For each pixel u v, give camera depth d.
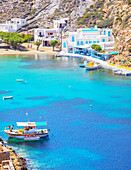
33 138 68.06
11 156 57.06
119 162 59.12
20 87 116.00
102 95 103.88
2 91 110.06
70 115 83.06
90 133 71.19
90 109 88.44
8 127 71.69
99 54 192.25
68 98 100.38
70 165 57.97
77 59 195.00
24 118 80.62
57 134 70.69
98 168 57.25
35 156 60.75
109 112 85.88
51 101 96.69
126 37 183.12
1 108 89.38
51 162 58.75
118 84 120.44
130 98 100.06
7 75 139.00
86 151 62.94
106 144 65.81
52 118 80.69
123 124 76.69
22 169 52.94
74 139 68.06
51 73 144.00
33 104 93.31
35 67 161.88
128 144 65.81
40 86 117.31
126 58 166.62
